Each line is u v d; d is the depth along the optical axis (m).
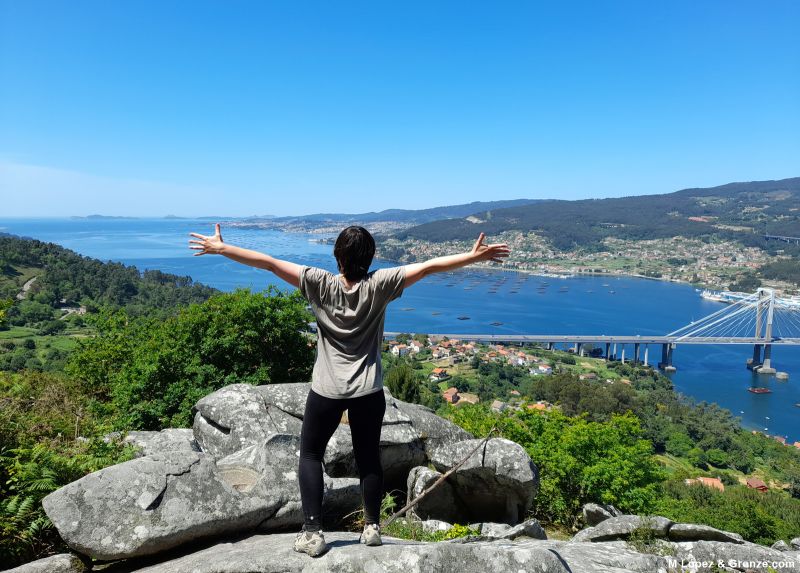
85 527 3.37
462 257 2.93
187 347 12.91
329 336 2.97
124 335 15.57
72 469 4.64
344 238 2.95
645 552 5.20
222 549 3.49
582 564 4.24
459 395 76.88
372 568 2.73
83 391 13.32
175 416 11.12
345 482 5.32
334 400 2.90
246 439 7.00
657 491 17.38
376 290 2.89
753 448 65.38
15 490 4.38
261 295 14.20
